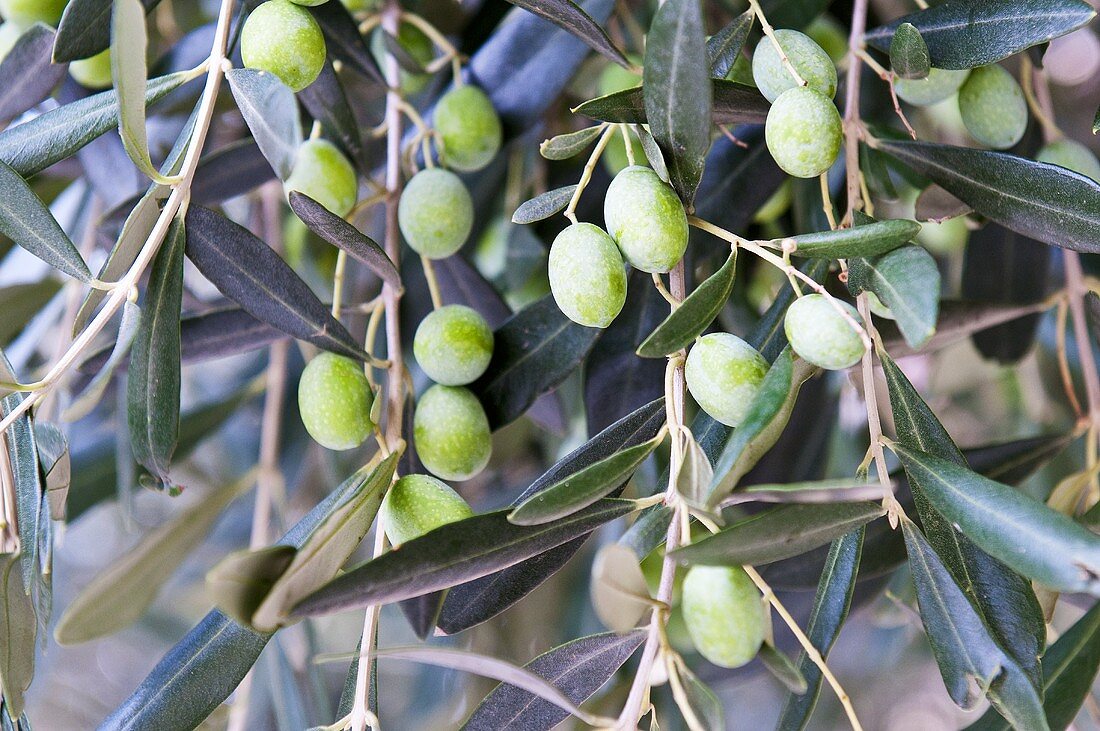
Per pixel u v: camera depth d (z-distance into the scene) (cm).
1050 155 57
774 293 68
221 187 62
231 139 69
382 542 52
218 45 52
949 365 84
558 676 52
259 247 53
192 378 94
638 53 65
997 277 65
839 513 49
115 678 118
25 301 67
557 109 69
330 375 54
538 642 80
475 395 56
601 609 47
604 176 64
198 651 53
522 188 69
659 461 65
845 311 48
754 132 59
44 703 113
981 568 51
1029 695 49
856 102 54
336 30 59
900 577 68
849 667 95
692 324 49
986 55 53
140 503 107
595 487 49
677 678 48
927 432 52
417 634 52
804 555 58
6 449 52
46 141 53
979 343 66
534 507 48
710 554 47
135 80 49
